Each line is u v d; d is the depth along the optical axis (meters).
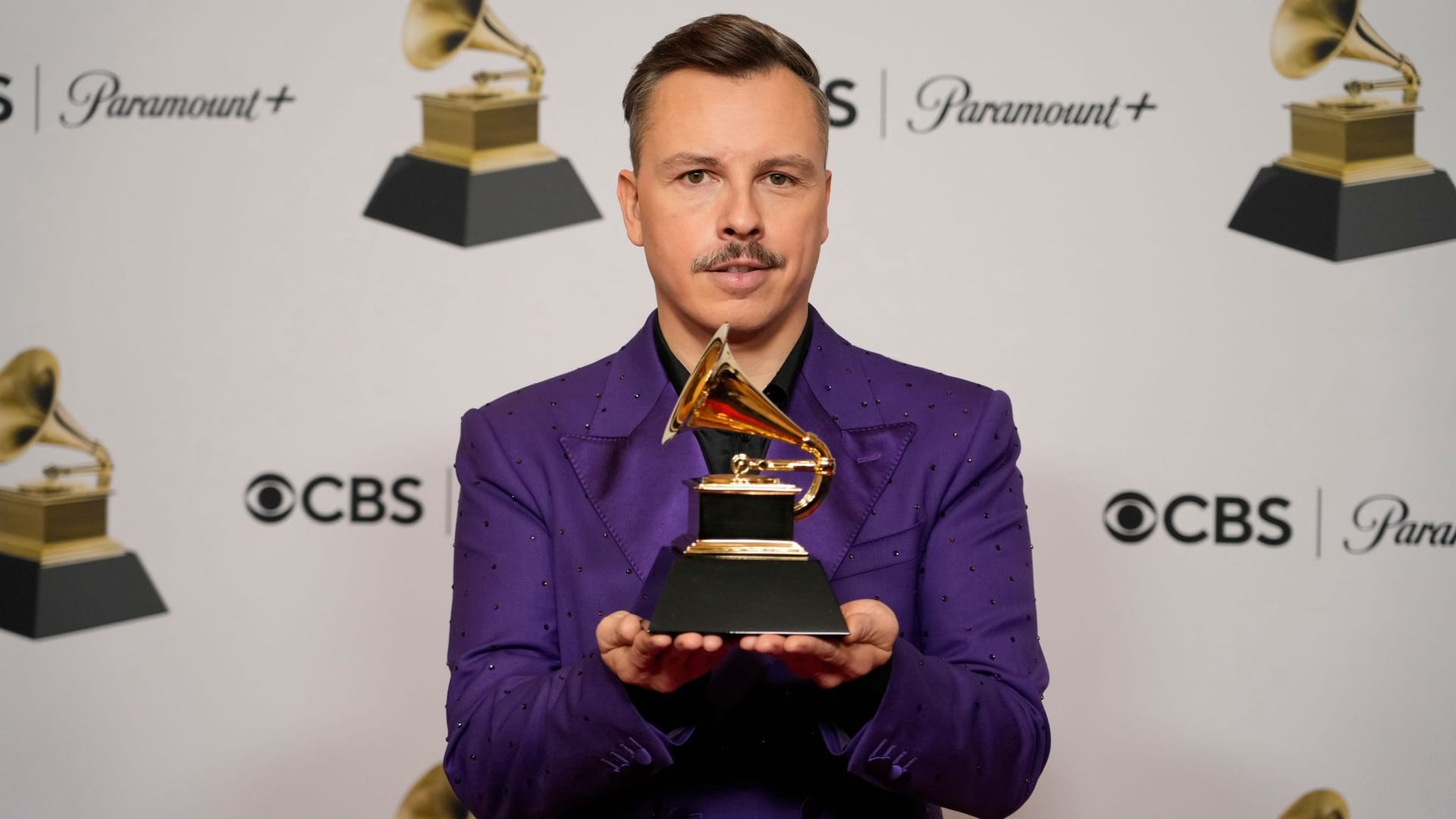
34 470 2.61
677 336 1.47
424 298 2.62
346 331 2.62
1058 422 2.61
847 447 1.44
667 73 1.39
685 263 1.38
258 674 2.61
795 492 1.23
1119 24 2.62
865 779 1.28
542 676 1.37
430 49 2.62
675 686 1.21
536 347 2.63
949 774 1.31
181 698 2.61
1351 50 2.61
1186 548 2.61
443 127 2.62
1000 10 2.62
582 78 2.63
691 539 1.25
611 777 1.27
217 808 2.61
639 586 1.39
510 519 1.46
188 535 2.61
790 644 1.13
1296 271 2.61
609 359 1.57
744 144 1.35
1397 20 2.61
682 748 1.36
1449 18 2.62
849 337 2.61
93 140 2.62
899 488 1.43
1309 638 2.61
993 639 1.41
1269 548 2.61
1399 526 2.61
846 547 1.38
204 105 2.62
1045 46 2.62
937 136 2.62
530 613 1.43
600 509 1.41
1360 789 2.61
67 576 2.61
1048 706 2.59
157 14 2.62
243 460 2.62
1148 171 2.62
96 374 2.62
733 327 1.39
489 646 1.43
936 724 1.28
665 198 1.39
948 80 2.63
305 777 2.61
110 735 2.61
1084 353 2.61
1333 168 2.61
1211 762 2.60
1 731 2.60
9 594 2.61
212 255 2.62
